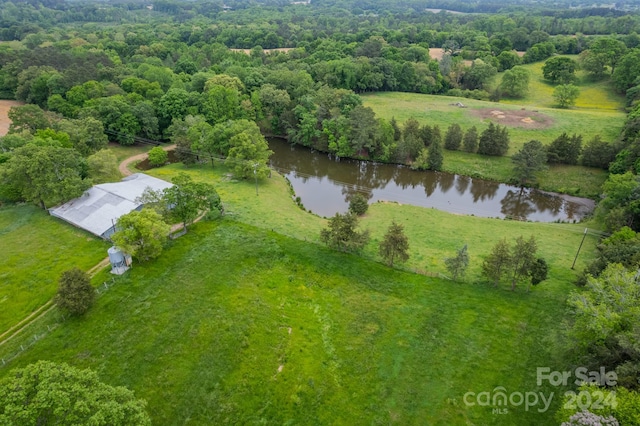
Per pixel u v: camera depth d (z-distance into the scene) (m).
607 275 36.28
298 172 92.06
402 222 66.88
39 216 61.34
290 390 35.31
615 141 85.00
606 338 32.25
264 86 109.31
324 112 100.94
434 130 95.69
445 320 43.00
